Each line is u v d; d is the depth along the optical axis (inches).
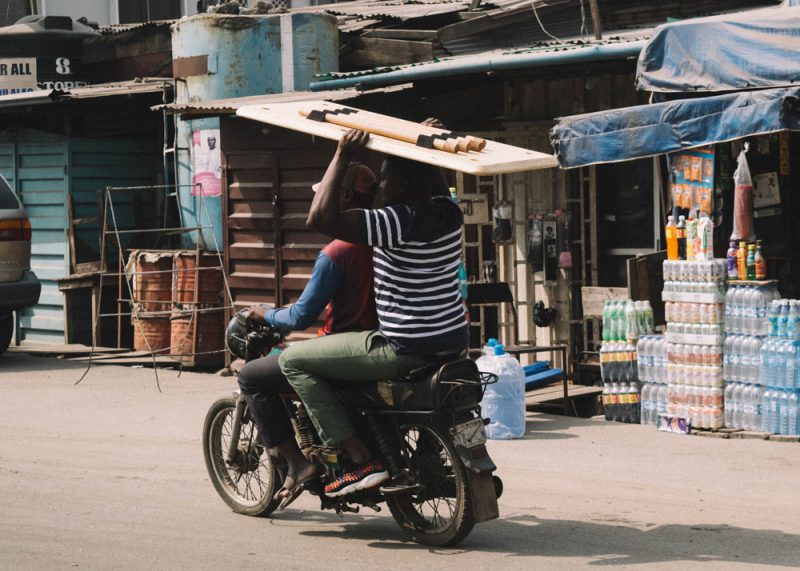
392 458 266.7
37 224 717.9
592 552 263.1
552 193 539.5
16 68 794.8
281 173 559.5
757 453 379.6
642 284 443.2
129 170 721.0
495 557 259.8
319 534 283.3
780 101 381.4
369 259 271.7
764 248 440.8
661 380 426.6
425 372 260.7
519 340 551.2
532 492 330.0
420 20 693.9
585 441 404.8
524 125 549.3
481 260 552.4
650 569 247.4
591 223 533.3
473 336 573.9
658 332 461.7
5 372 578.9
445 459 277.7
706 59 424.5
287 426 281.3
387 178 263.6
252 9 693.9
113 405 483.8
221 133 577.0
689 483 341.1
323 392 267.1
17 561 257.1
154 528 288.8
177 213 692.7
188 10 1050.1
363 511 309.0
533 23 631.8
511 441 406.0
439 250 259.0
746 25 414.0
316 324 552.7
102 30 878.4
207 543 274.1
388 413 265.7
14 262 586.2
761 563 252.5
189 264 615.5
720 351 408.2
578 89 539.8
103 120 703.7
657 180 510.9
